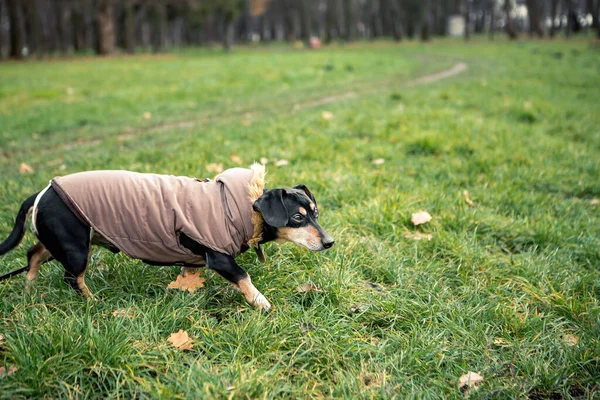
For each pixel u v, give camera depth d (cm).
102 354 88
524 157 207
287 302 109
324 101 385
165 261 103
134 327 96
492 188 177
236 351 91
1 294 105
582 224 152
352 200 163
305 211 103
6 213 149
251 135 245
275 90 446
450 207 158
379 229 144
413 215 147
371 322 107
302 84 483
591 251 135
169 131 279
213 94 420
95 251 125
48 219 97
